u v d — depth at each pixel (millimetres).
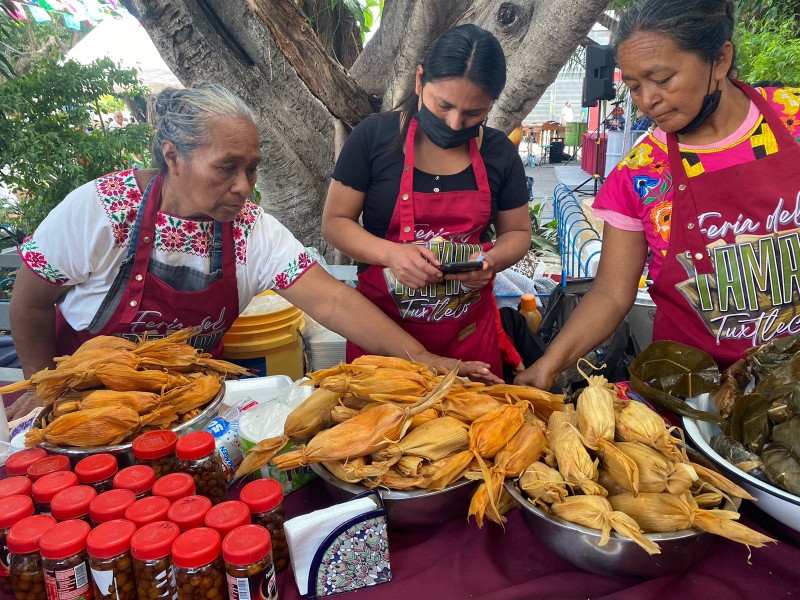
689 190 1455
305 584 956
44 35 9938
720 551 1023
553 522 939
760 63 5316
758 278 1445
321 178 3523
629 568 933
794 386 1065
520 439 1068
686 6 1243
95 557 829
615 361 2039
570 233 3230
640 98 1374
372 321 1654
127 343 1330
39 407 1490
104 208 1507
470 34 1611
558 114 19562
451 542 1069
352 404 1182
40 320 1662
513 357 2236
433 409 1118
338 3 4191
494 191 1968
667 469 960
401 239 1903
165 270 1577
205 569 824
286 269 1688
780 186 1385
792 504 924
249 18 3006
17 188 5531
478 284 1844
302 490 1219
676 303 1568
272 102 3213
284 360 2117
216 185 1413
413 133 1821
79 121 5504
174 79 7559
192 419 1174
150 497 932
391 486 1042
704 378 1320
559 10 2977
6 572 930
